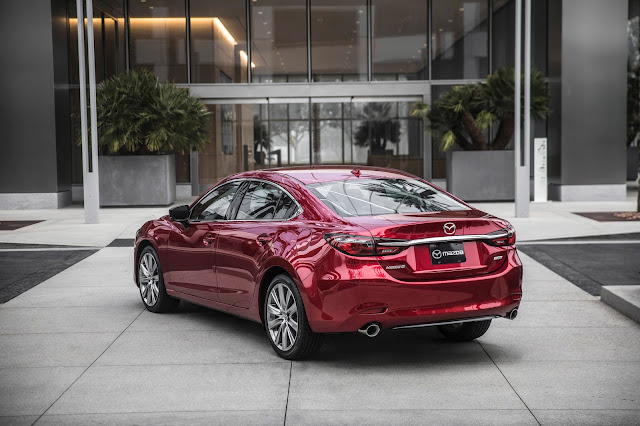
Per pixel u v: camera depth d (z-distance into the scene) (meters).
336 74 24.67
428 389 5.27
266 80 24.64
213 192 7.36
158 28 24.41
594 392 5.17
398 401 5.01
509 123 21.19
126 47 24.41
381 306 5.47
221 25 24.53
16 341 6.73
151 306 7.97
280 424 4.57
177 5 24.42
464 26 24.58
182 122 19.86
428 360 6.05
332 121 24.61
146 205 20.30
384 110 24.59
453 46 24.59
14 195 20.55
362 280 5.44
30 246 13.62
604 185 21.59
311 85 24.45
